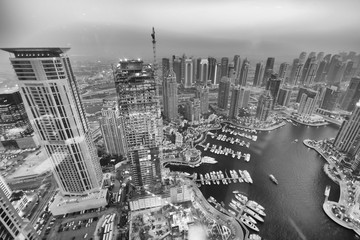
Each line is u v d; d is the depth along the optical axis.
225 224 171.75
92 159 188.25
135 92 153.50
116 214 178.50
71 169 174.25
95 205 183.12
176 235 158.25
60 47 135.50
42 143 163.12
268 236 165.25
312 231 170.38
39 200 192.00
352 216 176.38
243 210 188.12
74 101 157.38
